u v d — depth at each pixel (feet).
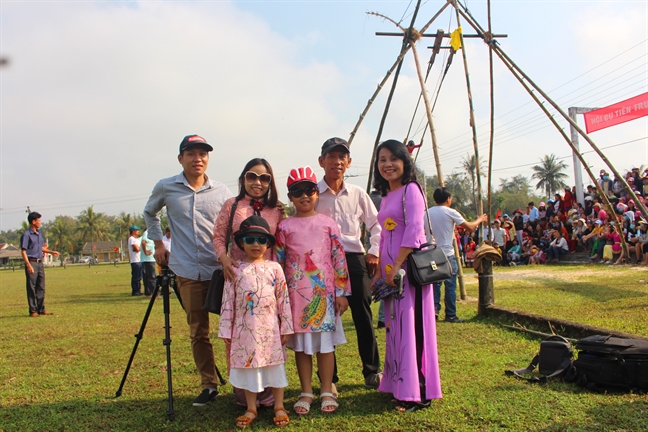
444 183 23.59
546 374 13.41
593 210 52.60
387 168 12.55
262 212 12.72
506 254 57.62
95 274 100.53
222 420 11.50
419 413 11.23
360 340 13.83
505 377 13.56
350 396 12.88
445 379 13.62
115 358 18.40
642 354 11.79
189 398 13.26
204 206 13.33
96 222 317.63
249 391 11.40
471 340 18.34
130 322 27.30
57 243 302.66
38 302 32.35
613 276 35.04
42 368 17.25
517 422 10.36
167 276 12.28
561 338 13.67
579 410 10.85
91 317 29.94
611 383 11.93
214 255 13.16
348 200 14.10
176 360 17.76
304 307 11.94
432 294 12.28
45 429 11.30
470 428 10.25
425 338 11.84
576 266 46.44
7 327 27.07
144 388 14.35
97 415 12.10
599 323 18.65
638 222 44.04
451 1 25.30
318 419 11.23
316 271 12.12
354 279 13.83
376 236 14.01
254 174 12.48
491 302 22.70
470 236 65.00
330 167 13.85
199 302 12.98
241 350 11.26
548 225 57.98
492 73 25.31
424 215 13.07
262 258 12.19
